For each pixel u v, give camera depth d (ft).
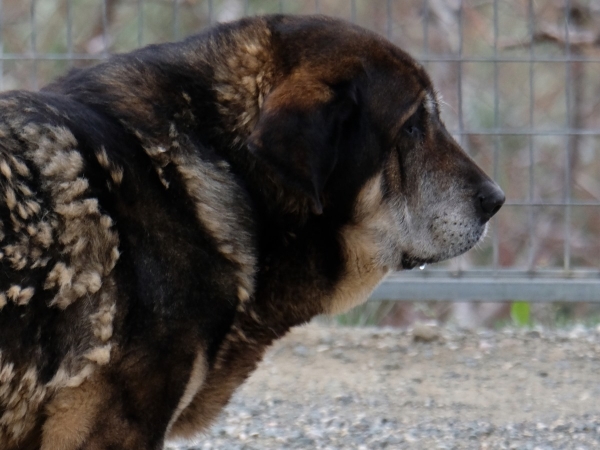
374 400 41.24
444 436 36.96
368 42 27.58
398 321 79.20
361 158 27.02
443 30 88.22
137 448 23.31
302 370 45.39
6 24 85.30
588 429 37.52
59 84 27.25
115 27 87.20
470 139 84.23
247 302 25.91
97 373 22.90
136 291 23.44
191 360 24.04
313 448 35.91
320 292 27.84
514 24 89.30
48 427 23.18
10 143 23.11
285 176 24.61
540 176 89.35
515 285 51.39
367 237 27.89
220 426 38.11
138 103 25.58
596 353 47.52
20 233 22.56
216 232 24.85
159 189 24.47
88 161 23.62
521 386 43.01
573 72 87.25
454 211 28.45
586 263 87.40
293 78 26.27
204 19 88.17
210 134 26.16
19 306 22.36
